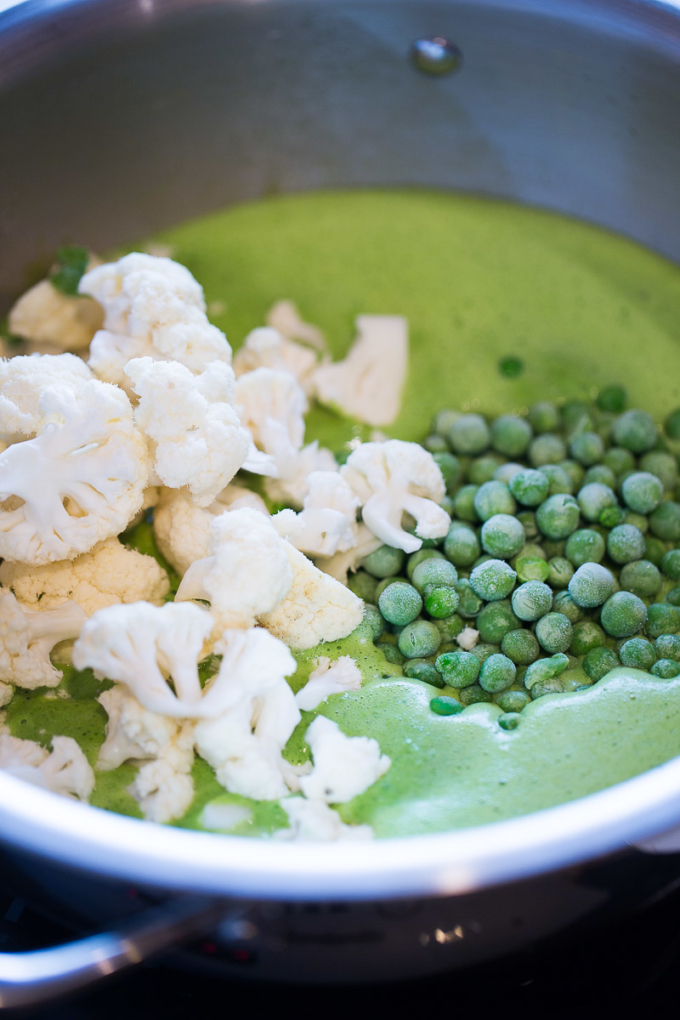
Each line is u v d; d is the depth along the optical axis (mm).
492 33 323
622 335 346
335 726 271
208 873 220
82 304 331
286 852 222
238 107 337
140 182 340
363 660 292
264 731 267
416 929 230
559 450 326
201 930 226
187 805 263
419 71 334
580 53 320
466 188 360
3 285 326
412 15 321
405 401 340
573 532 311
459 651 293
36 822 225
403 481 307
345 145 352
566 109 334
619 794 228
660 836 225
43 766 265
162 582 296
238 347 344
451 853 221
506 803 263
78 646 261
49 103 314
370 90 339
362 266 355
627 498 317
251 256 354
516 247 356
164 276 307
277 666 263
